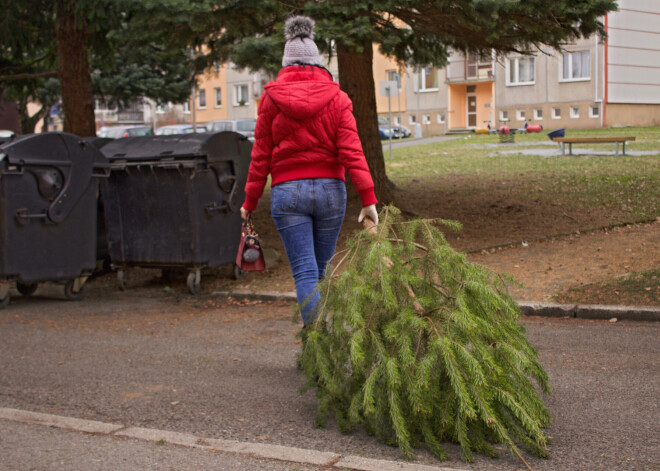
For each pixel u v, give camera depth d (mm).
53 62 16234
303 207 4199
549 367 4812
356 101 12672
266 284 8672
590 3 8938
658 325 5977
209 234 8648
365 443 3557
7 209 7590
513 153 23094
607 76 40156
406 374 3344
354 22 8766
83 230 8344
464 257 3691
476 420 3361
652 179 14758
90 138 9859
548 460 3248
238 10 8844
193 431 3830
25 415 4117
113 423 4035
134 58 12125
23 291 8711
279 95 4043
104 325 6938
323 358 3711
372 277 3592
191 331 6547
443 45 13242
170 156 8445
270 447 3465
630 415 3809
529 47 10758
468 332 3410
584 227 10734
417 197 14461
